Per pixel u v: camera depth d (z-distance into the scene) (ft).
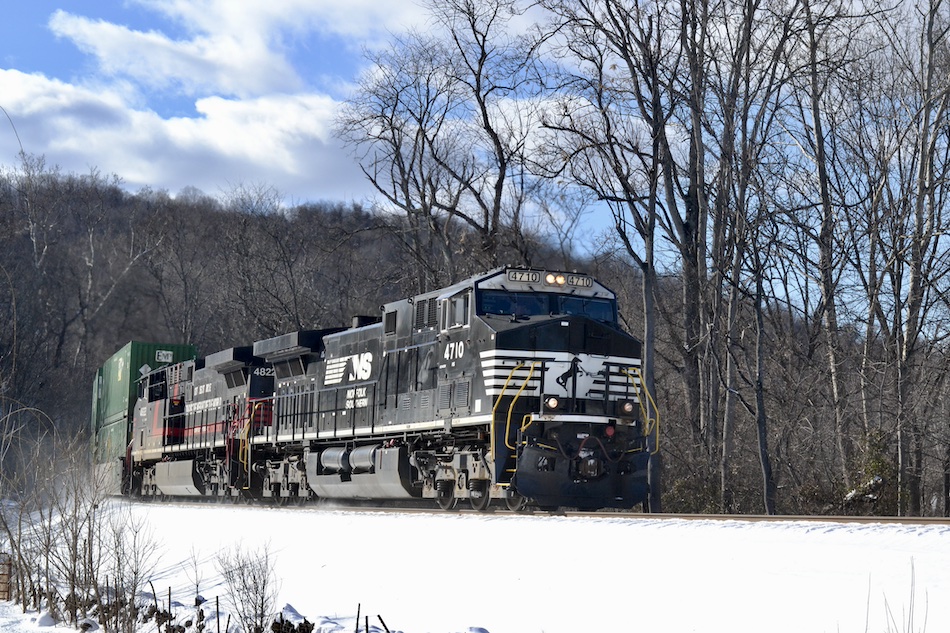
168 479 103.65
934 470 98.89
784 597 30.32
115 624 45.73
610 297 63.87
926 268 99.40
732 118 97.66
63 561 53.78
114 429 126.72
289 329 162.61
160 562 62.39
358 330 75.10
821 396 101.76
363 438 73.00
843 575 30.37
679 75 98.78
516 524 45.19
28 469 56.90
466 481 60.95
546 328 59.21
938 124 96.58
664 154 97.71
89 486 64.39
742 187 96.58
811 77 105.19
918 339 105.09
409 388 67.10
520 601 37.29
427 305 66.33
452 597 39.96
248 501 89.97
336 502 80.48
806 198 105.29
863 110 107.76
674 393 120.37
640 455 59.47
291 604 45.96
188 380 107.04
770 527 37.22
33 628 48.91
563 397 58.75
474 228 125.90
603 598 34.94
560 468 57.21
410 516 53.16
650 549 37.09
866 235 101.04
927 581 28.37
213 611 46.09
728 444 94.63
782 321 115.24
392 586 43.47
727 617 30.68
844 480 89.40
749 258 104.37
